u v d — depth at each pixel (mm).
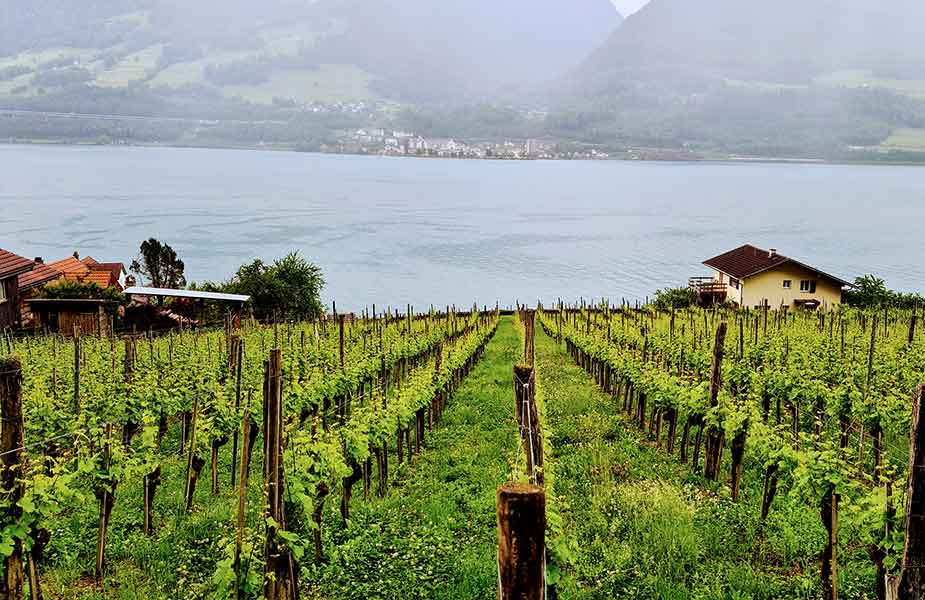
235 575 9078
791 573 10555
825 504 10320
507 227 150375
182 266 54438
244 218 155000
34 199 183500
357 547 11602
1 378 8633
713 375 15508
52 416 14266
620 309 55469
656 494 13406
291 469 10547
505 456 16688
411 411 16219
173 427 20453
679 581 10242
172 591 10289
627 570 10523
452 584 10273
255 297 48406
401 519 12836
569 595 9781
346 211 174750
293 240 125000
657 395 17766
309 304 50281
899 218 176250
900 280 92125
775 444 12234
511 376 28859
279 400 9133
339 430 12969
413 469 16203
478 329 36250
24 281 43844
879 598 9141
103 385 16500
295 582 9555
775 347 22891
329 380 19156
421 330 34250
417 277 95750
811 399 17547
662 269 102812
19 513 9031
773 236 138375
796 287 54938
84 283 43906
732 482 13906
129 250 109562
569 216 174500
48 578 10719
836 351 21406
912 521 6852
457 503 13641
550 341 42688
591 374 28797
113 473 11219
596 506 12914
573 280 94812
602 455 16531
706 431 15758
